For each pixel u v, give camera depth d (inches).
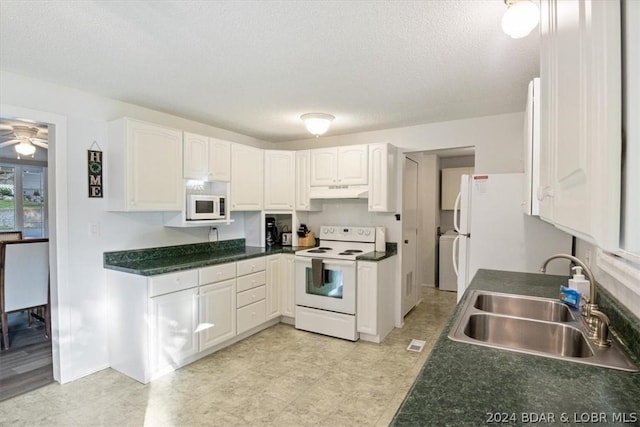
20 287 131.4
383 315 139.8
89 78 96.6
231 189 145.6
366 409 90.6
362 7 61.2
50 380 105.3
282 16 64.4
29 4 60.8
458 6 60.5
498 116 132.5
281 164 163.6
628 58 14.3
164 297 107.0
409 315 168.9
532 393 35.5
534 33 69.6
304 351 127.0
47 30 70.2
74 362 106.5
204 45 76.3
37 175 221.5
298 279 149.2
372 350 128.1
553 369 40.9
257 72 91.4
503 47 76.0
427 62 84.4
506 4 56.0
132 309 106.7
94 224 111.5
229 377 107.3
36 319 158.4
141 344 104.3
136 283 105.5
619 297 57.8
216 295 124.3
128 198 108.5
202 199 131.7
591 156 16.5
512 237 110.7
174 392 98.5
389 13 63.0
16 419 85.8
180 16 64.6
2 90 91.8
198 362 117.5
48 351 125.6
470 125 137.6
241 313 135.2
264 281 147.3
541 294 77.0
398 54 80.0
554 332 57.5
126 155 108.1
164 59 83.7
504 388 36.5
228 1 59.7
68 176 105.3
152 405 92.0
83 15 64.5
